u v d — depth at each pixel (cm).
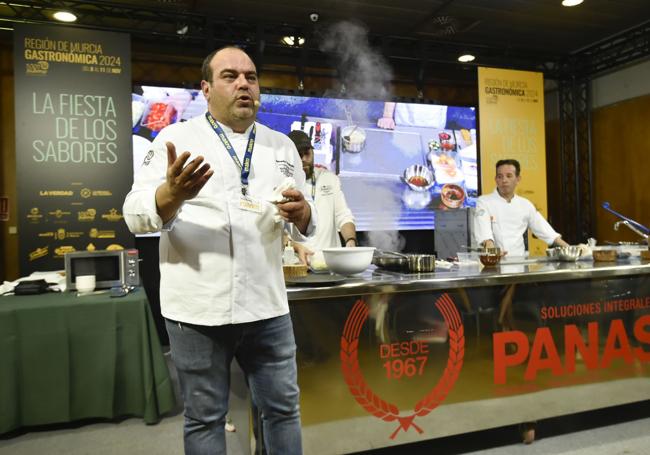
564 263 246
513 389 208
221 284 123
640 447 211
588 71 611
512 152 554
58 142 421
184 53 515
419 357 194
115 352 252
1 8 455
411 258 209
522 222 343
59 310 245
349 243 282
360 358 186
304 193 151
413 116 566
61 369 244
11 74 495
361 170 546
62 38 423
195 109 496
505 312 207
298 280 178
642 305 233
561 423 239
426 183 569
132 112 455
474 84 647
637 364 231
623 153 575
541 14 517
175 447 226
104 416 252
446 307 198
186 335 124
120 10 470
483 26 544
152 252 485
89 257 282
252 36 511
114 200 434
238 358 139
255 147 135
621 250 261
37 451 225
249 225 126
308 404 179
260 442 175
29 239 413
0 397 234
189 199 115
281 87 571
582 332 220
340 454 183
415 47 572
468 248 281
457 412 199
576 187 616
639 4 497
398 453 209
